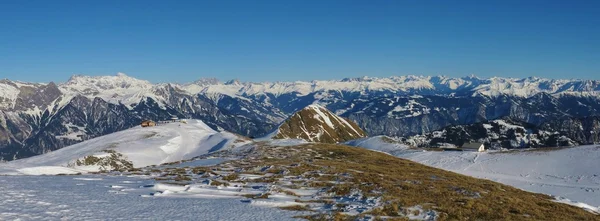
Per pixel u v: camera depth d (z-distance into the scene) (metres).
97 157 134.88
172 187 37.62
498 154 111.88
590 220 33.00
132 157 141.38
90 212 25.03
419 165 79.31
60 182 40.16
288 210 28.97
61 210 25.09
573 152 100.75
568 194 67.56
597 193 67.69
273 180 44.25
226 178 45.41
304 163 62.31
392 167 67.56
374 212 28.72
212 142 163.12
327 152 94.38
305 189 39.34
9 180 40.25
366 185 40.25
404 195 35.62
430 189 40.16
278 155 87.56
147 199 31.06
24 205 25.95
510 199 37.69
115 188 36.66
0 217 22.42
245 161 72.69
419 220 27.44
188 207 28.39
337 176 47.88
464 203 33.28
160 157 146.12
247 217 26.09
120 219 23.64
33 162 130.00
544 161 96.81
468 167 100.00
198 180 44.69
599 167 85.81
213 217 25.56
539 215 31.56
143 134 184.75
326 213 28.02
